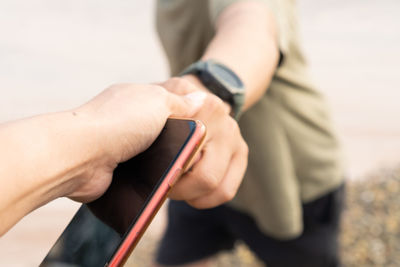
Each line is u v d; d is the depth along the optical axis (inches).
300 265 54.6
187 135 18.4
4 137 14.2
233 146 23.8
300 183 49.1
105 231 17.6
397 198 120.9
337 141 52.0
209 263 65.1
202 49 43.3
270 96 43.7
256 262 99.0
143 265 98.7
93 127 16.7
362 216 114.5
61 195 16.6
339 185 52.0
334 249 55.2
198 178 22.7
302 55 46.4
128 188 18.2
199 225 58.0
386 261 97.2
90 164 16.9
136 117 18.1
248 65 28.9
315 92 48.0
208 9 39.3
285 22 34.4
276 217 47.8
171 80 25.4
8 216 14.0
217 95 26.6
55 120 15.9
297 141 46.2
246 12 32.7
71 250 17.6
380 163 145.7
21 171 14.1
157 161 18.4
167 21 44.5
